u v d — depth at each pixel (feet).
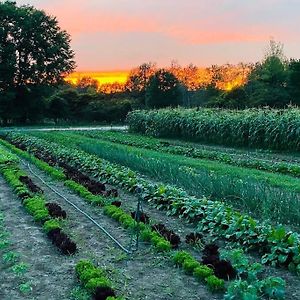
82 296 21.45
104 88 310.65
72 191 46.26
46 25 191.01
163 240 28.35
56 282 23.45
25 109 189.47
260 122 85.35
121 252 27.71
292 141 79.77
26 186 47.39
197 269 23.89
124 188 47.29
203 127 99.96
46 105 194.80
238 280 21.84
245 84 222.89
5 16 184.65
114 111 203.51
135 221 31.42
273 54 203.00
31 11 189.88
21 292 22.33
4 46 183.52
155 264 25.90
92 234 31.60
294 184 49.24
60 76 196.03
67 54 195.62
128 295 21.88
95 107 204.64
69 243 27.63
